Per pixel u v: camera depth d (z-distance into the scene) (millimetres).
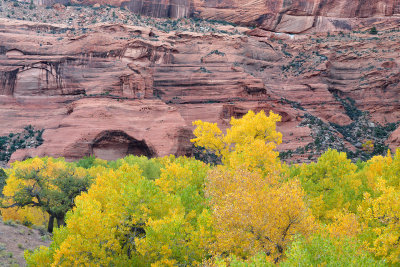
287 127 115688
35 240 39062
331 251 17219
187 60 131500
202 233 21703
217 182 27484
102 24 129500
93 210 22406
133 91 109750
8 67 110125
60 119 106562
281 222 20234
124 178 29297
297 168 41844
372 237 22422
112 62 115375
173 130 98938
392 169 29891
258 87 122875
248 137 40406
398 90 133125
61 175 45719
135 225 24000
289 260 16266
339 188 33688
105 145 97125
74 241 21297
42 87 111562
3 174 53250
